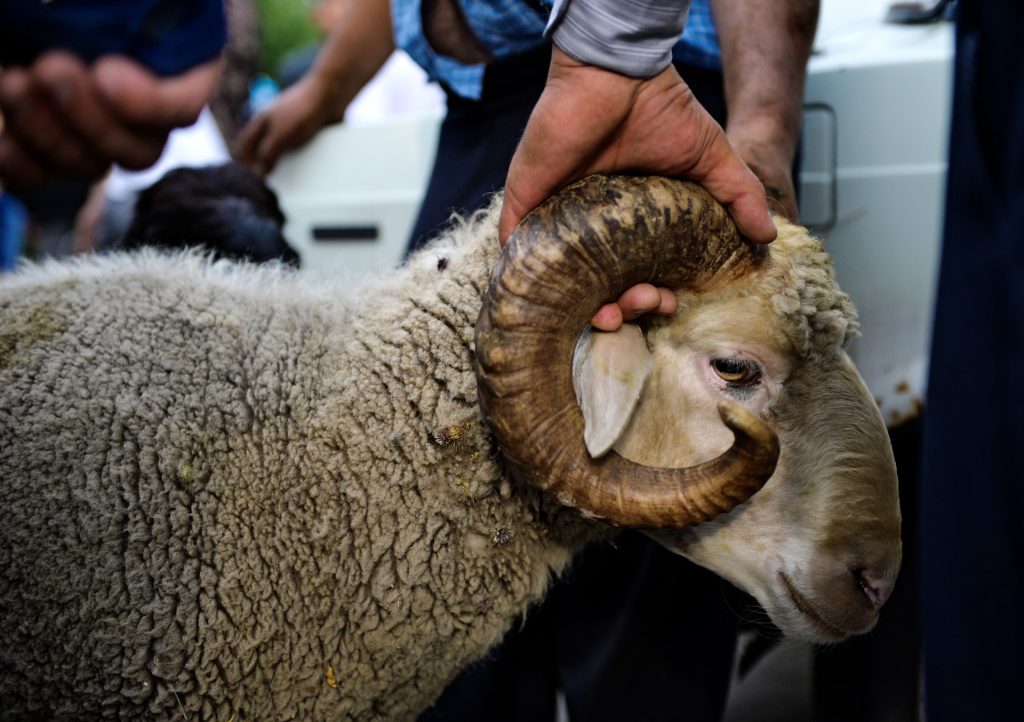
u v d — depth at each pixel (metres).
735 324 2.29
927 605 1.87
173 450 2.31
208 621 2.25
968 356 1.82
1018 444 1.75
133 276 2.66
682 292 2.29
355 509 2.36
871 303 3.56
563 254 2.01
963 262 1.84
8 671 2.21
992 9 1.82
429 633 2.44
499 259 2.07
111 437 2.32
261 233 3.94
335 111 4.89
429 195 3.39
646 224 2.05
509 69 3.07
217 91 6.51
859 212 3.57
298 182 5.05
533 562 2.55
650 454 2.37
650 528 2.11
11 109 2.68
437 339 2.44
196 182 4.16
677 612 3.31
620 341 2.20
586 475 2.10
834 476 2.36
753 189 2.14
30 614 2.20
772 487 2.41
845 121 3.59
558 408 2.08
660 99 1.99
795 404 2.36
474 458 2.41
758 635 3.77
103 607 2.21
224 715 2.29
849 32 4.01
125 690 2.21
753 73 2.83
